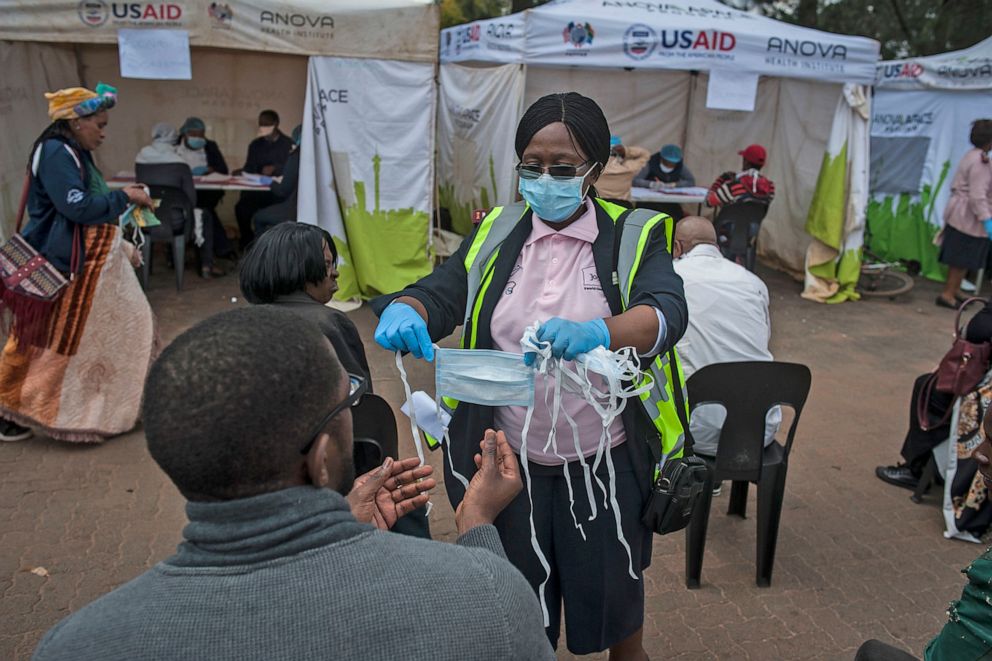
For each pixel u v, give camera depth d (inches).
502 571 37.6
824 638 116.7
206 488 35.0
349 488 41.4
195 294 283.6
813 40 280.2
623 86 350.6
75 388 166.4
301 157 254.8
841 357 247.6
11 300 159.5
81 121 156.6
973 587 59.7
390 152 259.6
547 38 260.7
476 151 307.9
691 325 128.5
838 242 305.3
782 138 346.3
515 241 74.0
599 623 78.0
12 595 119.0
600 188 293.7
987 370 141.6
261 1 237.6
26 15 224.4
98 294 163.8
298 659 32.3
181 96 354.0
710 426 123.7
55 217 159.3
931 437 155.3
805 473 169.6
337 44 246.2
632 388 72.4
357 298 275.4
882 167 379.9
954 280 307.6
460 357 65.0
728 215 288.2
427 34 250.7
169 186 273.3
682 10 301.4
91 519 141.1
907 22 557.9
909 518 152.5
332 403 37.7
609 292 70.3
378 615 33.6
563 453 74.4
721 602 124.5
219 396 34.1
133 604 33.8
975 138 292.4
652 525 76.4
